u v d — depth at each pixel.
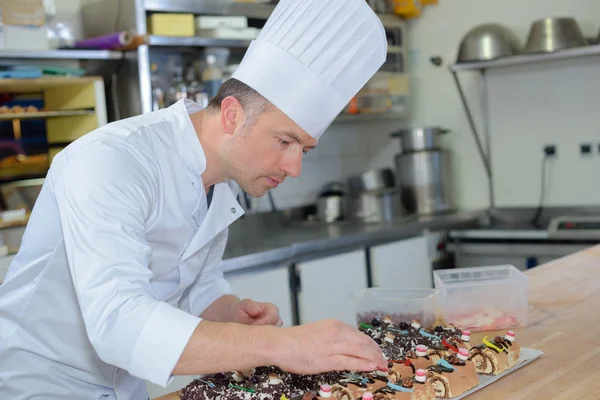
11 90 3.24
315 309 3.39
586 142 3.99
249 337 1.20
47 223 1.39
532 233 3.78
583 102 3.98
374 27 1.47
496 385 1.53
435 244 4.04
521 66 4.16
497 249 3.93
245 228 4.05
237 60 3.97
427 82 4.55
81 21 3.60
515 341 1.66
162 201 1.40
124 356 1.16
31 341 1.44
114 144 1.32
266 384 1.47
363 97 4.21
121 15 3.29
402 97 4.46
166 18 3.29
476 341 1.83
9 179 3.31
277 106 1.37
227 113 1.40
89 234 1.19
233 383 1.51
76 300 1.42
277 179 1.46
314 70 1.39
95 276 1.17
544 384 1.51
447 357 1.58
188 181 1.45
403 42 4.51
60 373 1.46
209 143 1.45
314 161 4.55
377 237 3.68
